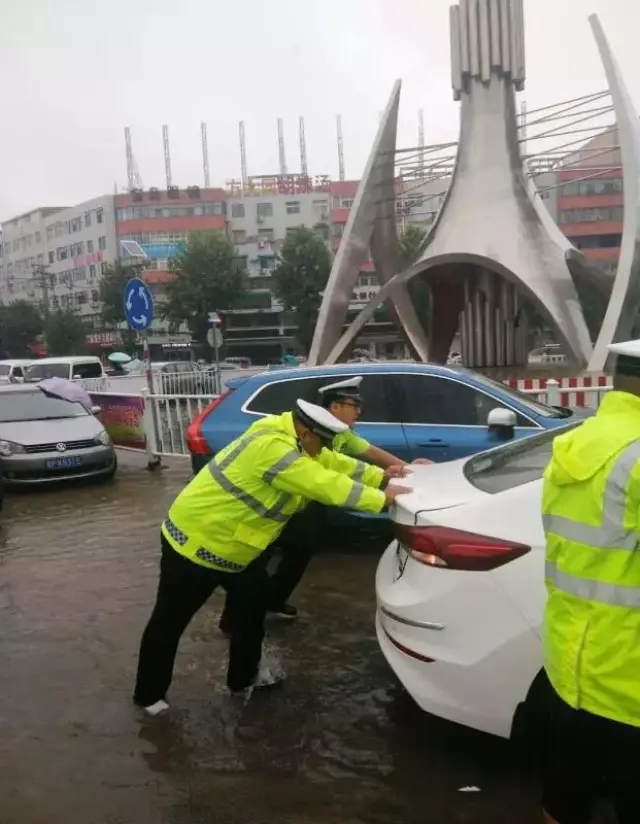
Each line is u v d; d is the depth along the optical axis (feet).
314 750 10.63
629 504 5.82
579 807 6.49
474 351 63.98
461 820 8.96
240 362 176.55
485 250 55.57
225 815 9.21
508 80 57.62
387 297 63.46
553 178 212.84
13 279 300.61
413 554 9.55
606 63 52.85
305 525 14.98
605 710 6.09
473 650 8.99
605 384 37.50
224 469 11.07
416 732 10.98
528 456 10.95
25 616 16.61
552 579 6.43
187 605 11.51
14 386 34.58
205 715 11.78
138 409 34.81
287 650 14.20
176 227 241.55
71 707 12.21
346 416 13.37
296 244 160.45
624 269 50.29
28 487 31.76
